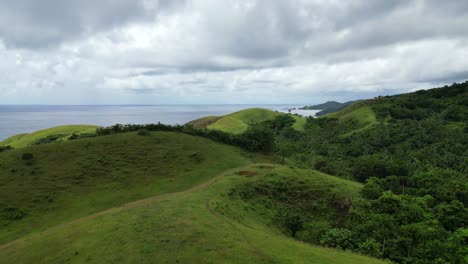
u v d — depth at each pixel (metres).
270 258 21.62
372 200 48.16
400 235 36.38
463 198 69.56
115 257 21.81
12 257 25.64
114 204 45.47
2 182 50.09
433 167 108.44
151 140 74.19
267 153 91.00
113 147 68.06
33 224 39.75
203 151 71.25
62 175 54.00
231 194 41.62
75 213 42.72
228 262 20.56
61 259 23.00
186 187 51.84
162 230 25.69
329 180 54.62
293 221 36.59
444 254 33.19
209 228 26.14
